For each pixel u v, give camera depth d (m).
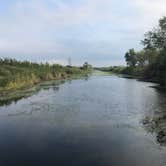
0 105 32.59
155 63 78.12
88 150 16.38
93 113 27.20
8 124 22.88
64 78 90.44
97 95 41.75
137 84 63.28
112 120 23.95
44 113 27.47
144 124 22.19
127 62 133.88
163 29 77.69
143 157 15.13
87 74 131.88
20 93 43.56
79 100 36.34
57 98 38.44
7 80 47.53
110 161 14.70
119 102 34.19
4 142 18.14
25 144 17.70
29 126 22.16
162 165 14.02
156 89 50.44
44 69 86.44
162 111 27.38
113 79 86.81
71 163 14.55
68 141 18.17
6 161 14.95
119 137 18.81
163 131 19.64
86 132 20.19
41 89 51.12
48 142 18.02
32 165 14.39
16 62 83.75
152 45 83.25
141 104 32.31
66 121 23.77
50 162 14.74
